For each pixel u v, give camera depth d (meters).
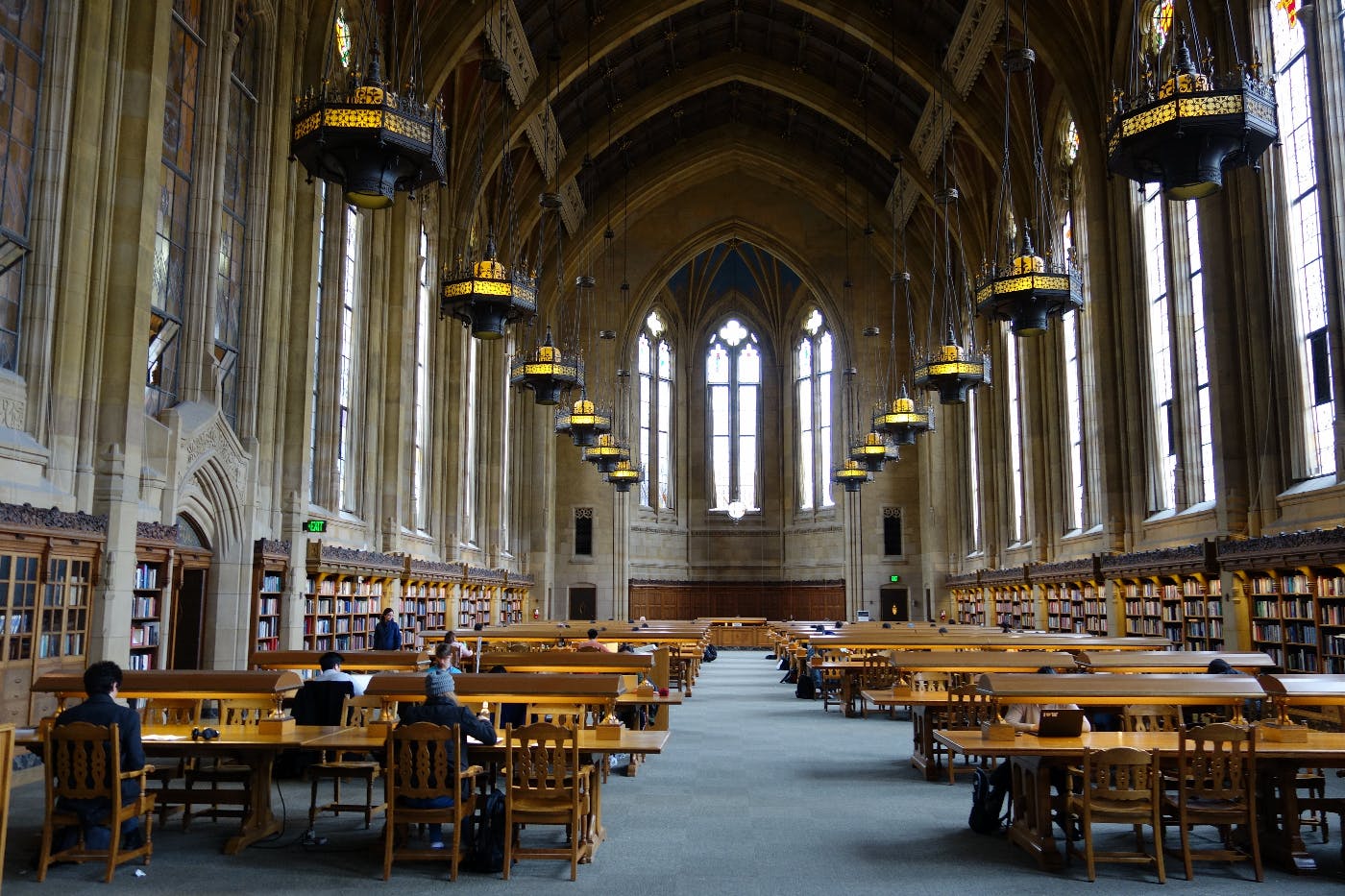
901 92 33.31
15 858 8.26
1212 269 18.88
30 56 12.31
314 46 19.72
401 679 10.35
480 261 17.86
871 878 7.98
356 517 23.44
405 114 12.19
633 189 41.84
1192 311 21.31
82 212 12.84
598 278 44.12
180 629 16.30
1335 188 15.63
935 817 10.19
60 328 12.49
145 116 13.71
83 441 12.77
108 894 7.35
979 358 23.25
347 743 8.52
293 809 10.38
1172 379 21.73
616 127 36.25
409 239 26.52
